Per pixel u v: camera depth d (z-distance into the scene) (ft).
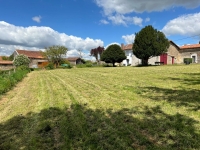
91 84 32.81
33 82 40.68
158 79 34.68
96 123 13.26
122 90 25.20
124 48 147.23
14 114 16.35
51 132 12.17
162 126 12.12
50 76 55.62
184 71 48.52
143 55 93.66
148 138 10.65
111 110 16.14
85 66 133.80
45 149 10.00
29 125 13.57
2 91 26.55
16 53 180.96
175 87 25.03
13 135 11.91
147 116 14.14
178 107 15.88
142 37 92.53
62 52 150.10
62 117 14.93
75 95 23.52
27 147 10.27
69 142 10.59
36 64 177.47
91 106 17.76
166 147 9.60
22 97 23.82
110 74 51.83
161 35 92.38
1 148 10.25
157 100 18.58
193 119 13.04
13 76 41.14
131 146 9.91
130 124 12.76
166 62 118.11
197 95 19.66
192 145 9.63
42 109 17.56
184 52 122.42
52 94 24.94
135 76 42.37
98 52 205.46
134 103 18.01
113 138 10.82
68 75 55.83
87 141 10.59
